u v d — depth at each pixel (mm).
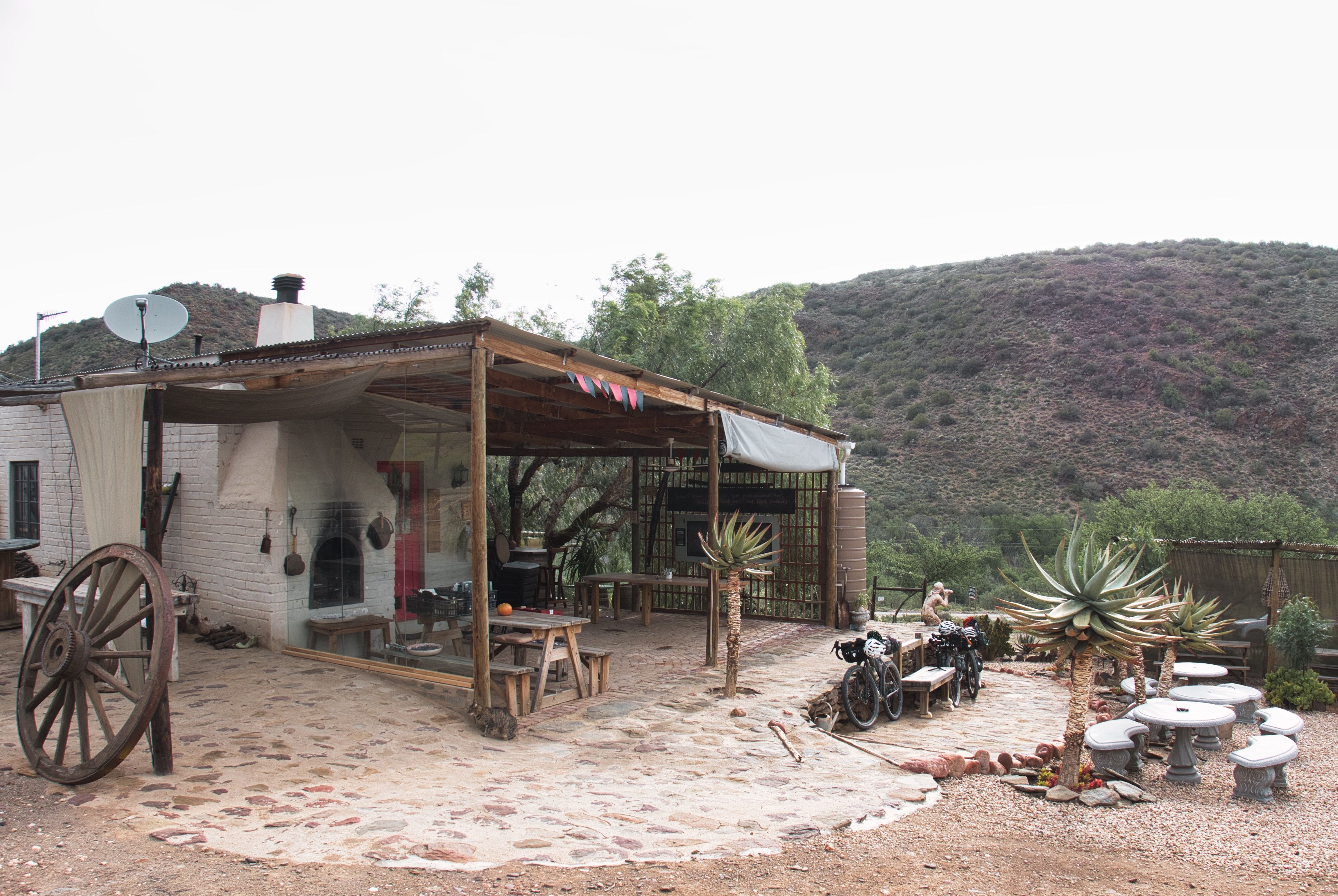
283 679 7031
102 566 5027
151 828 3943
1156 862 4449
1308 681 10438
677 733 6539
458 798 4664
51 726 4934
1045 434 38844
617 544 17188
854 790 5398
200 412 6586
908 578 23000
